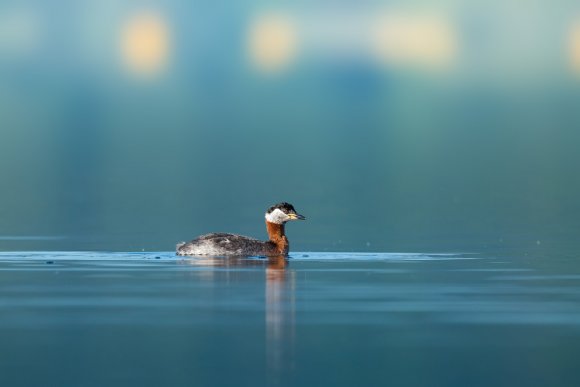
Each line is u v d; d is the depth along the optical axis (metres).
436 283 30.11
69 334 23.61
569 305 26.72
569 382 20.39
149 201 63.44
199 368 20.98
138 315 25.45
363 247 40.16
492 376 20.77
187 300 27.22
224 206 61.00
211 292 28.34
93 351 22.25
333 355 21.95
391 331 23.95
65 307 26.34
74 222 51.53
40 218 53.34
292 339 23.25
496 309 26.25
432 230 47.19
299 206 59.97
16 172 85.12
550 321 24.89
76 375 20.70
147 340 23.17
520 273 32.28
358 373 20.84
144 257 35.78
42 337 23.36
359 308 26.30
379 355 22.03
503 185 73.19
